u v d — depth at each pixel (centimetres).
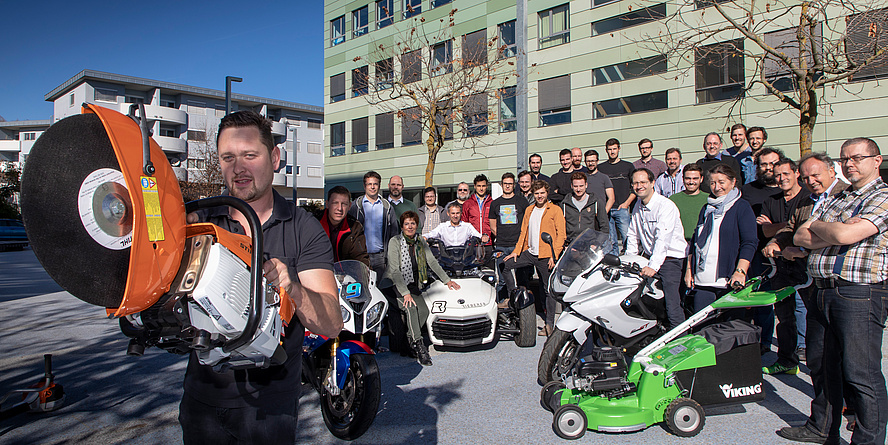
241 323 127
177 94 4722
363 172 2623
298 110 5212
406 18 2342
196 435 174
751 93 1475
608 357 354
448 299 545
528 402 400
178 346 143
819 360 324
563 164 855
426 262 568
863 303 276
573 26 1875
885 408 276
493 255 725
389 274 534
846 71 729
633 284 395
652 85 1692
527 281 752
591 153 797
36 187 100
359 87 2455
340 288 378
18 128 6041
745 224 425
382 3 2497
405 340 544
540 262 638
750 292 362
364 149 2620
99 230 104
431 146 1302
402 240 550
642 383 338
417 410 391
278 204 183
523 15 944
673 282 461
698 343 346
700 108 1591
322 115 5403
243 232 173
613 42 1778
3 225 2447
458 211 646
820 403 316
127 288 106
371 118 2567
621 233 805
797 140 1420
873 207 272
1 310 830
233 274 128
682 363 335
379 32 2462
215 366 143
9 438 353
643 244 485
